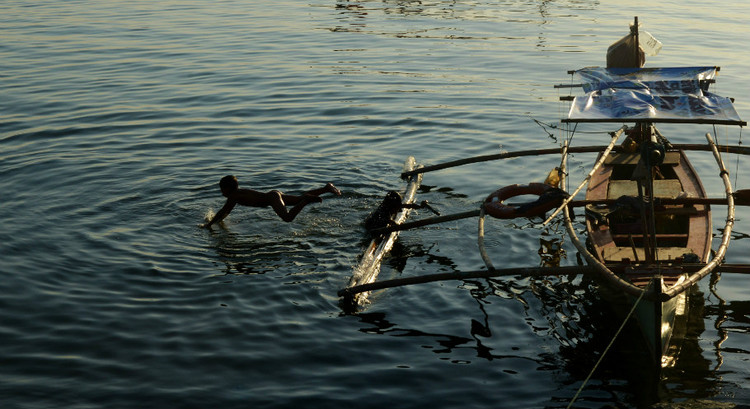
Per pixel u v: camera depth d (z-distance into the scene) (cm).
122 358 804
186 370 786
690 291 959
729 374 778
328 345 838
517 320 898
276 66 2138
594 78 1267
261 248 1072
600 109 1083
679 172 1192
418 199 1276
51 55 2219
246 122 1664
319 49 2348
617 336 860
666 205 1066
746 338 849
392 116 1711
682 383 764
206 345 832
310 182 1324
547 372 789
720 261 892
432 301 946
